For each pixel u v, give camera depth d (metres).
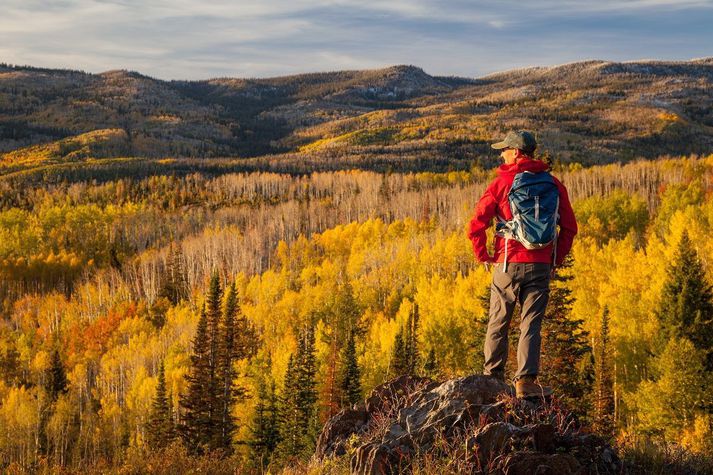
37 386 92.06
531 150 6.56
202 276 137.62
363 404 7.69
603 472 6.07
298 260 143.62
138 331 111.44
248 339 85.50
